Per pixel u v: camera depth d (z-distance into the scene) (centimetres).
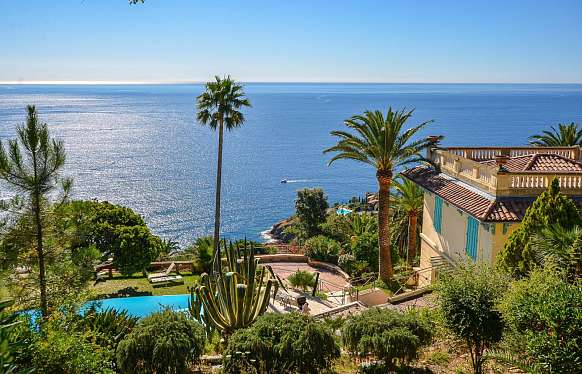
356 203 7019
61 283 1480
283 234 6294
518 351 1171
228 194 9356
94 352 1152
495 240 1956
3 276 1429
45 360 1040
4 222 1460
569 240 1298
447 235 2448
